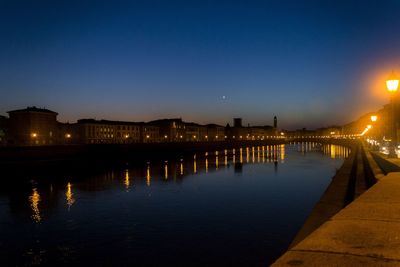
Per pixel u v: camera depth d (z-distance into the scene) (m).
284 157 101.56
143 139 174.75
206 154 122.88
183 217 27.64
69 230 24.59
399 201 7.96
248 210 29.62
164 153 117.00
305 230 10.66
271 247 20.25
